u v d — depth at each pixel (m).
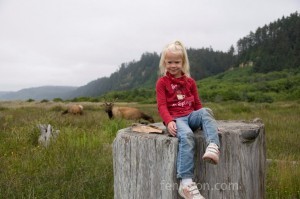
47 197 5.22
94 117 17.95
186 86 3.55
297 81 74.88
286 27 166.12
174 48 3.49
